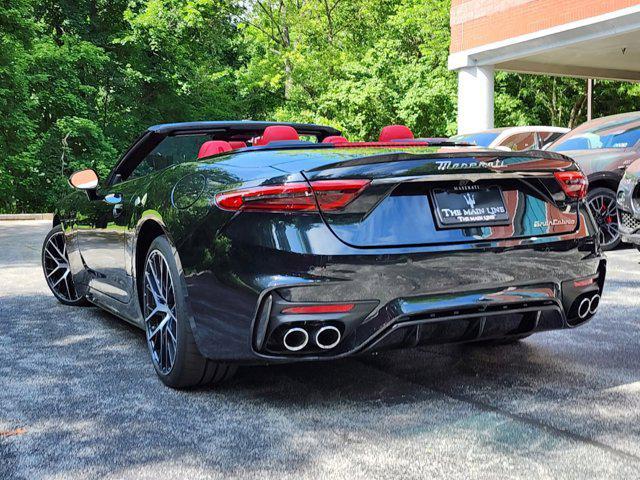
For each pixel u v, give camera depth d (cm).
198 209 311
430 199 296
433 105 2833
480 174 301
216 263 297
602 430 275
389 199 290
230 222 294
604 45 1759
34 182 2611
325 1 3419
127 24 3083
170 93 3181
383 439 269
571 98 2991
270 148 348
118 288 434
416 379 346
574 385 332
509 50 1802
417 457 251
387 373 357
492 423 284
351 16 3519
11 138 2397
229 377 334
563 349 399
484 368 363
